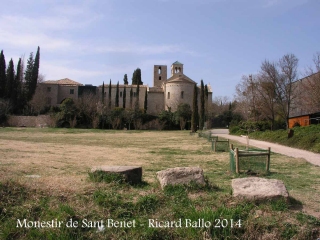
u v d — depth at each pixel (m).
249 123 45.34
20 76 83.56
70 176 9.38
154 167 13.23
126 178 8.20
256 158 11.69
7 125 67.06
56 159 14.84
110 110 74.50
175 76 95.62
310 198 7.61
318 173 12.12
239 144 28.84
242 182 7.45
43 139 34.22
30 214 6.11
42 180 7.88
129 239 5.64
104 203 6.48
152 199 6.72
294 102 40.59
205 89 84.25
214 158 17.36
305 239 5.75
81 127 70.50
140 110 79.06
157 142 33.22
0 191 6.57
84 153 19.19
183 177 7.88
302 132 28.34
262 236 5.80
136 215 6.32
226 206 6.54
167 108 87.81
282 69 40.22
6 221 5.93
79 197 6.76
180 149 23.92
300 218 6.21
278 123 45.09
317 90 30.36
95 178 8.12
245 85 54.31
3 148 19.42
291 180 10.45
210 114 83.56
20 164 12.05
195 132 57.19
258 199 6.71
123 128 74.06
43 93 82.62
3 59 76.31
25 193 6.73
